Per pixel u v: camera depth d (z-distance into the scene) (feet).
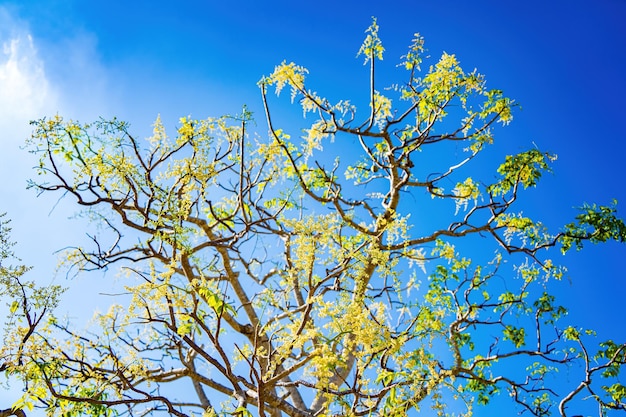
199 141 22.45
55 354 19.62
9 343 18.86
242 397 20.86
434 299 26.76
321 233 20.84
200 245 22.52
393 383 19.02
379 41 27.20
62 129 21.40
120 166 21.33
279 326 18.92
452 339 26.43
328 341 18.19
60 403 19.56
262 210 24.84
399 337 18.88
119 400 19.17
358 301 19.77
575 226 29.17
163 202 21.08
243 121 23.25
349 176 30.63
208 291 17.62
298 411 22.86
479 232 28.12
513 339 27.48
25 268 18.62
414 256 26.03
